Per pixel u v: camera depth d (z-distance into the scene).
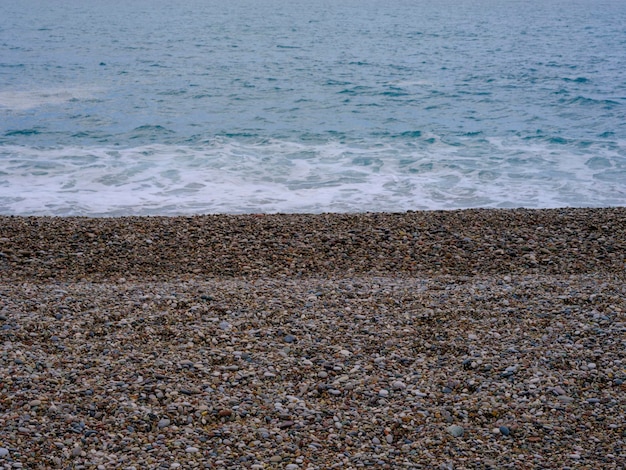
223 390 6.90
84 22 66.31
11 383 6.79
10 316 8.43
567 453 6.04
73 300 9.02
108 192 15.97
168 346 7.80
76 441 5.97
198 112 26.09
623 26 67.94
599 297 9.27
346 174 17.64
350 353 7.75
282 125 23.78
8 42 48.69
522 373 7.34
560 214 13.73
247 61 40.47
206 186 16.50
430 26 65.44
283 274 10.74
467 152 20.08
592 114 25.83
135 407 6.52
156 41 50.41
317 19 72.56
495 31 61.22
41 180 16.84
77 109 26.30
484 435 6.30
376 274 10.77
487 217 13.49
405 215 13.61
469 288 9.72
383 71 37.16
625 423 6.45
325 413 6.59
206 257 11.41
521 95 30.08
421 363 7.57
